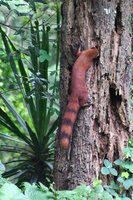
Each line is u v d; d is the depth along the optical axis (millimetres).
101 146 3221
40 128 4492
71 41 3262
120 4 3234
